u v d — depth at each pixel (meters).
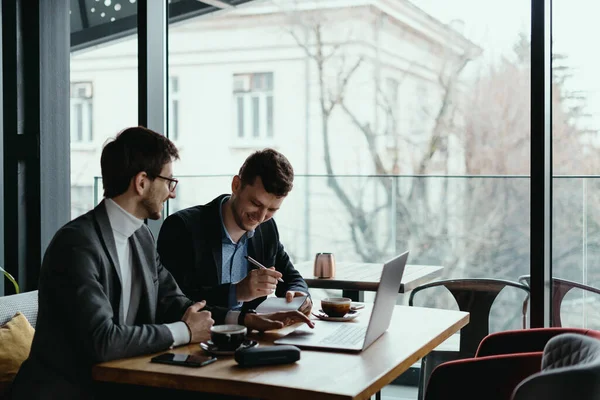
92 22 4.49
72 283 1.79
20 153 3.45
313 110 13.12
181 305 2.15
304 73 13.36
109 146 1.99
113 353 1.78
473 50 11.58
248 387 1.60
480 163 11.63
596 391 1.51
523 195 8.20
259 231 2.57
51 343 1.81
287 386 1.56
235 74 13.98
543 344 2.33
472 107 11.67
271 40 13.61
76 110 13.41
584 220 4.41
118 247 1.99
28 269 3.46
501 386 2.12
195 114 14.29
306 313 2.33
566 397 1.52
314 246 9.46
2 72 3.43
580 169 6.20
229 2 8.63
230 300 2.28
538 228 2.74
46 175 3.47
